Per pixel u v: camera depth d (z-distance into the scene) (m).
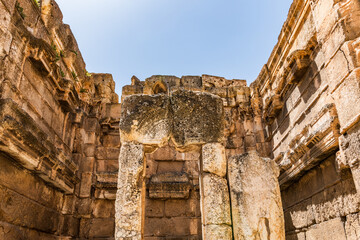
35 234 7.08
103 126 11.15
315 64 6.84
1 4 5.71
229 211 5.38
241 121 11.51
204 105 6.19
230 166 5.63
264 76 10.48
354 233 5.18
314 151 6.21
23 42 6.52
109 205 9.96
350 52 5.10
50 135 8.13
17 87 6.27
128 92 11.66
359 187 4.75
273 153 10.13
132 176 5.45
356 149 4.84
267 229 5.01
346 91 5.15
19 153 5.82
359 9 5.37
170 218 9.66
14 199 6.11
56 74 8.12
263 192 5.28
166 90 11.74
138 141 5.79
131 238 4.99
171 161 10.66
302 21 7.43
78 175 9.77
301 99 7.70
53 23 8.38
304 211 7.27
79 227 9.49
